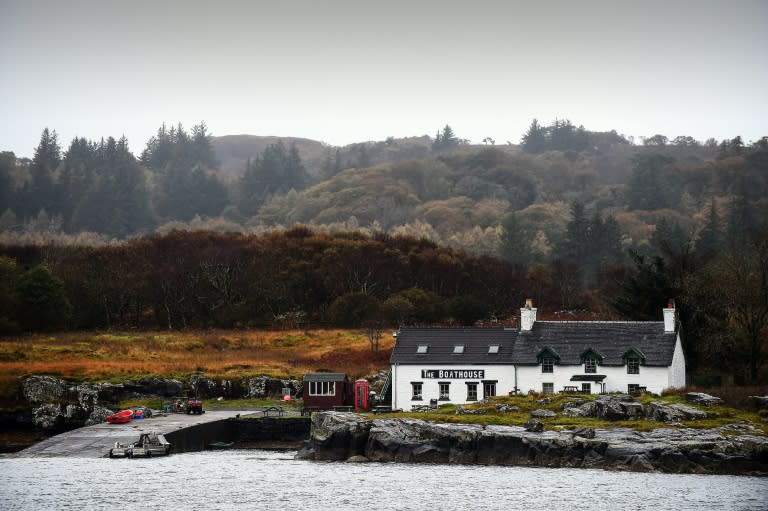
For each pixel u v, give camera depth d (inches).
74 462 6811.0
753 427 6766.7
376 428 6983.3
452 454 6796.3
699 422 6909.5
